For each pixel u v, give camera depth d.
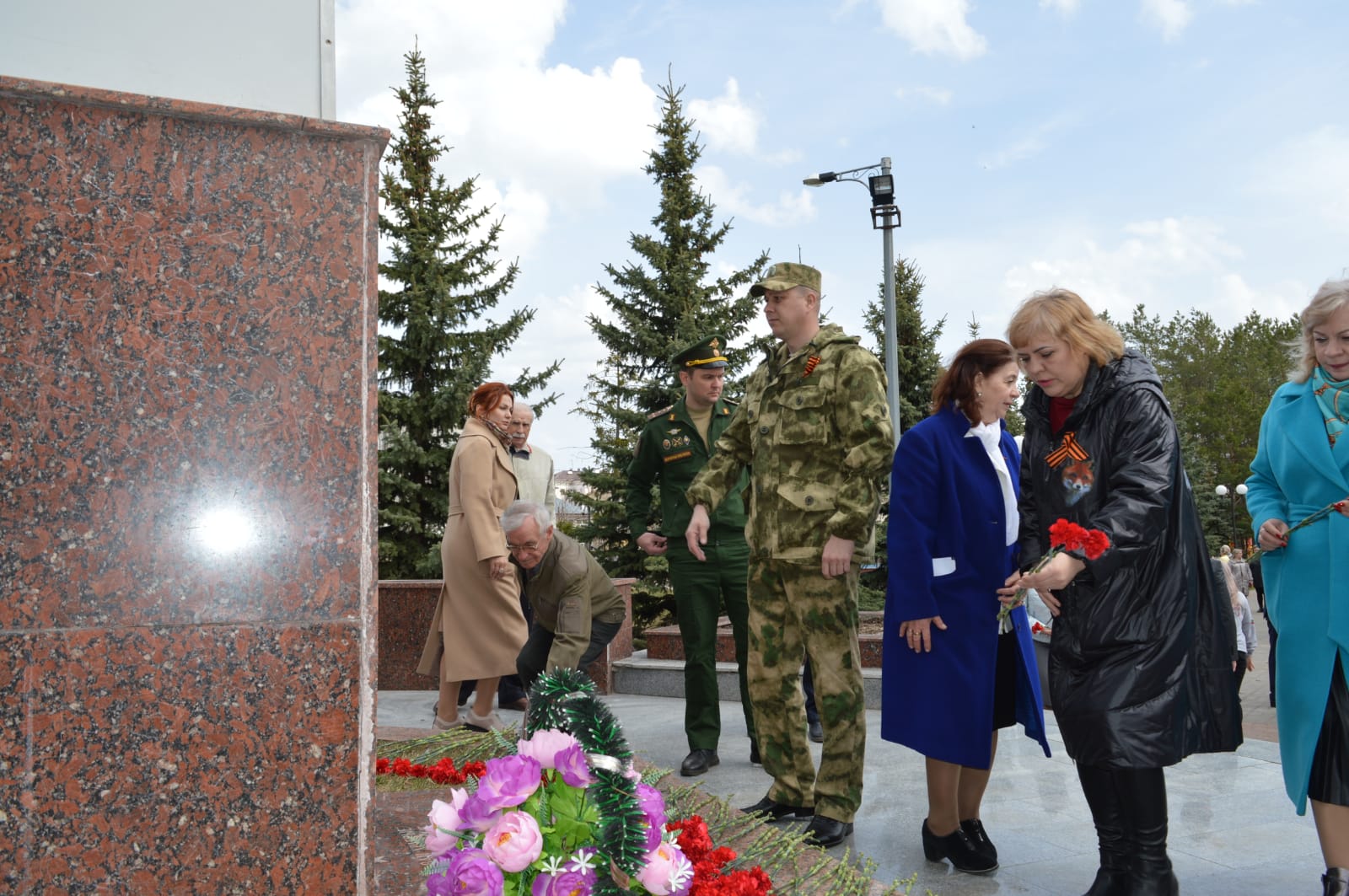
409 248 20.11
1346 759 2.92
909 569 3.44
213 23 2.06
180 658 1.81
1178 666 2.78
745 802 4.35
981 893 3.17
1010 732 6.11
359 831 1.90
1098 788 2.93
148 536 1.81
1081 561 2.76
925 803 4.38
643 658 9.23
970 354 3.56
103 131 1.84
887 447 3.71
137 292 1.84
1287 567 3.15
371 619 1.96
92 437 1.79
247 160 1.93
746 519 5.17
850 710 3.75
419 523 18.23
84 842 1.73
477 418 5.51
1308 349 3.29
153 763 1.78
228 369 1.89
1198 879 3.32
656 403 18.06
